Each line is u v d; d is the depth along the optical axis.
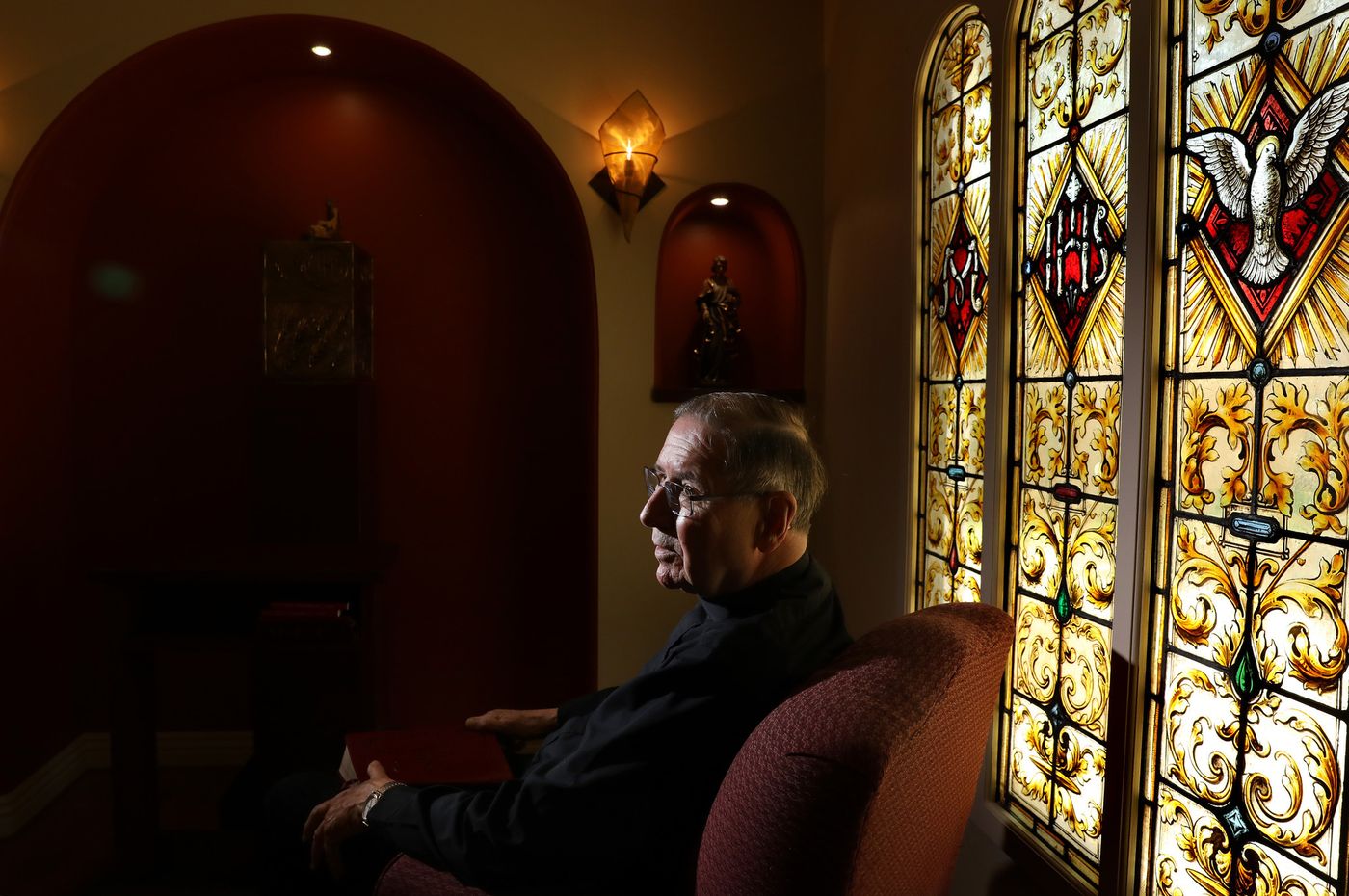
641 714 1.30
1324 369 1.13
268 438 2.98
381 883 1.49
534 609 3.52
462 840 1.33
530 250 3.45
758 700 1.31
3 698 2.75
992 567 1.94
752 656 1.31
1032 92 1.86
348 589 2.98
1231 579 1.29
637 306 3.17
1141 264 1.46
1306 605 1.16
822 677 1.23
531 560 3.51
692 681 1.31
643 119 3.04
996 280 1.93
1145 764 1.47
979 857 1.98
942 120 2.28
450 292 3.42
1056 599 1.75
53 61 2.84
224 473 3.31
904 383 2.45
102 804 3.01
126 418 3.26
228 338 3.30
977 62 2.09
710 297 3.16
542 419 3.48
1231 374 1.30
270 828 1.71
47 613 3.05
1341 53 1.11
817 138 3.21
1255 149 1.25
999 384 1.92
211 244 3.28
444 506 3.46
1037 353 1.82
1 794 2.76
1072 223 1.69
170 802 3.04
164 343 3.27
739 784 1.09
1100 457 1.59
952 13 2.16
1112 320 1.56
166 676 3.36
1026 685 1.85
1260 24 1.25
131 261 3.24
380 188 3.37
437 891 1.44
